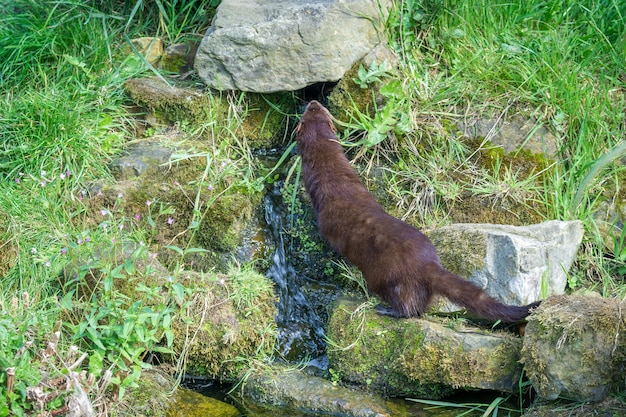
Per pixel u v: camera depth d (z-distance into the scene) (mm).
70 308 5094
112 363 4996
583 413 4789
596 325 4773
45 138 6332
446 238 5699
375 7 6656
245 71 6617
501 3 7152
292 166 6535
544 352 4879
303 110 6859
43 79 6957
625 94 6758
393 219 5602
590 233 6043
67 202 6078
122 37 7434
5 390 4461
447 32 6828
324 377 5570
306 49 6484
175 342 5465
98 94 6734
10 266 5645
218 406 5301
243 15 6715
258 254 6219
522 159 6309
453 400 5277
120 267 5199
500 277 5445
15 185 6168
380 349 5379
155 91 6773
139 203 6195
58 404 4562
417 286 5320
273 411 5309
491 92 6586
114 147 6523
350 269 6020
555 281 5578
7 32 7219
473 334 5246
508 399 5160
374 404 5211
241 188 6344
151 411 5094
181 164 6352
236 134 6750
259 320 5594
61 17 7414
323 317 6062
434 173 6281
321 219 5855
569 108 6422
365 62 6605
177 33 7469
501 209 6129
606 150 6367
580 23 7254
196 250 5535
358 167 6410
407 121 6355
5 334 4703
